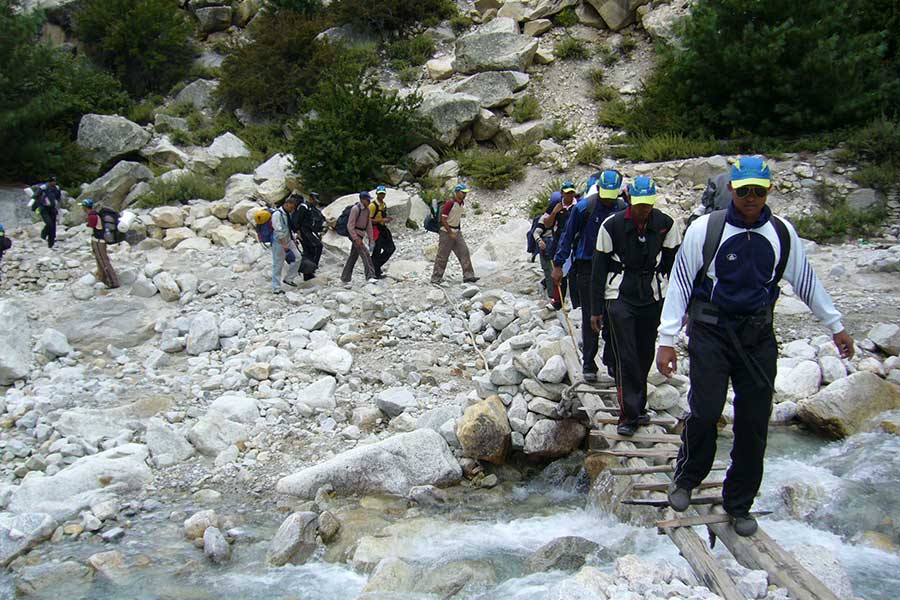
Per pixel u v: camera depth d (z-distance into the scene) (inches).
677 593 151.9
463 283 471.5
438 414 289.4
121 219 495.8
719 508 179.2
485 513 240.4
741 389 153.0
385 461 260.2
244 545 224.5
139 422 307.3
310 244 474.0
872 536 209.0
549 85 729.6
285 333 398.3
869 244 487.5
